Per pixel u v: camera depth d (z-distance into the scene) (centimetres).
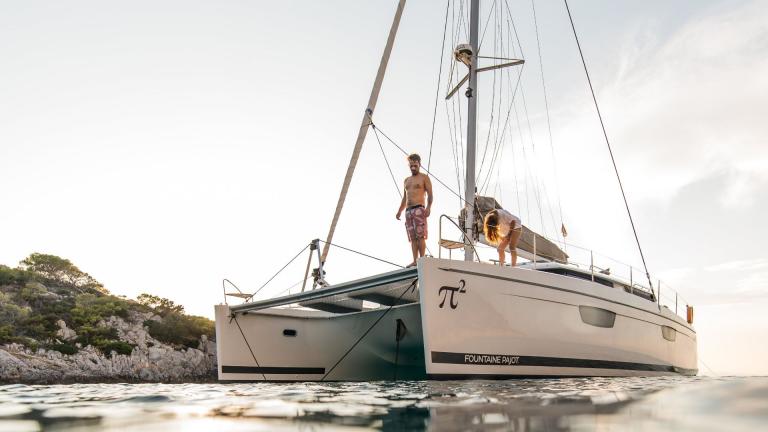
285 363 831
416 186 675
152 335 2948
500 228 700
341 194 850
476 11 916
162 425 178
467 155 854
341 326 849
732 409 190
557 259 919
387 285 682
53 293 3469
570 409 209
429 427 165
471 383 491
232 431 162
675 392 266
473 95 882
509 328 589
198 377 2709
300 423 181
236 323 798
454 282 554
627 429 149
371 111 834
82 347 2592
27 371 2166
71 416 211
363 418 194
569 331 653
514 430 154
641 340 783
